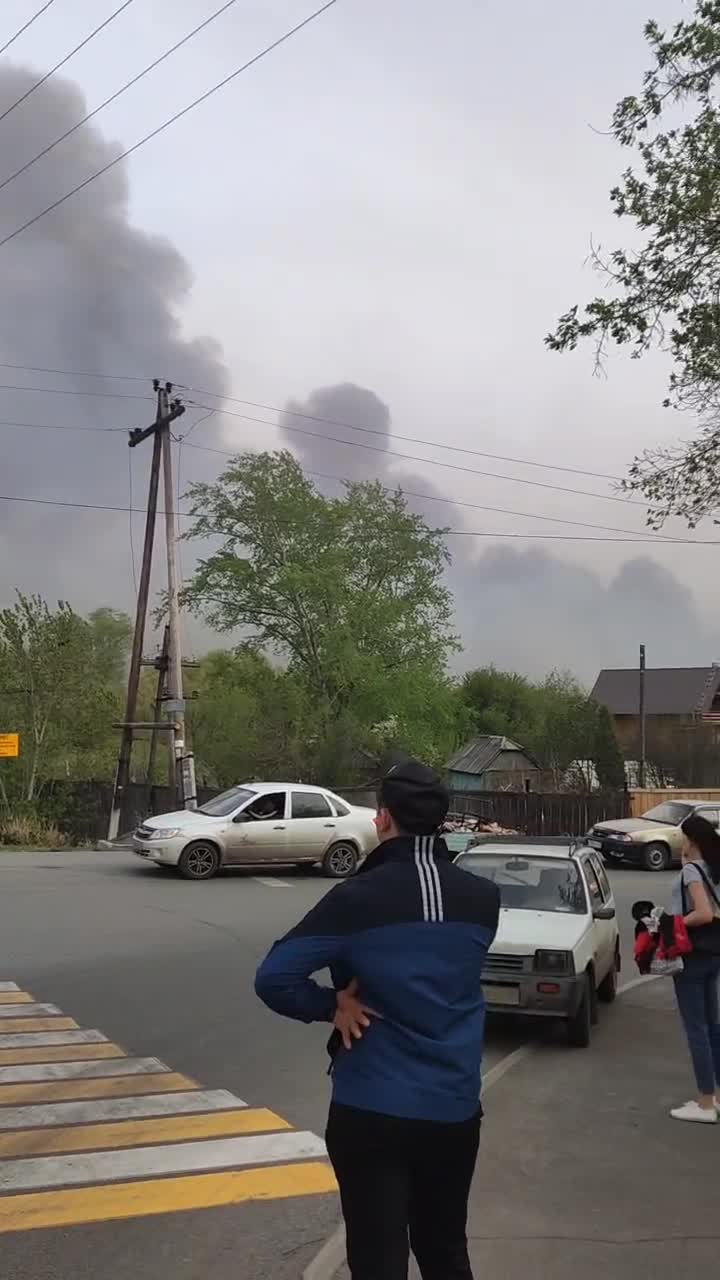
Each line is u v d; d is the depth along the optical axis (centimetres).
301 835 2028
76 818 3183
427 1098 277
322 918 285
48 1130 622
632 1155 592
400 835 299
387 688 3706
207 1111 666
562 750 5094
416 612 3894
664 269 1024
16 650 3177
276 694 3719
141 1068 765
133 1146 596
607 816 3225
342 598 3716
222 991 1031
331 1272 431
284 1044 841
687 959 661
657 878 2381
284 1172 559
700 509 1115
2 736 2786
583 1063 841
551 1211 502
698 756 4956
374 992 280
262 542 3769
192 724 4106
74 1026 889
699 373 1049
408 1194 281
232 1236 478
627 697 7556
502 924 952
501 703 7769
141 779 4534
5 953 1204
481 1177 552
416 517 3912
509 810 3350
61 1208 506
